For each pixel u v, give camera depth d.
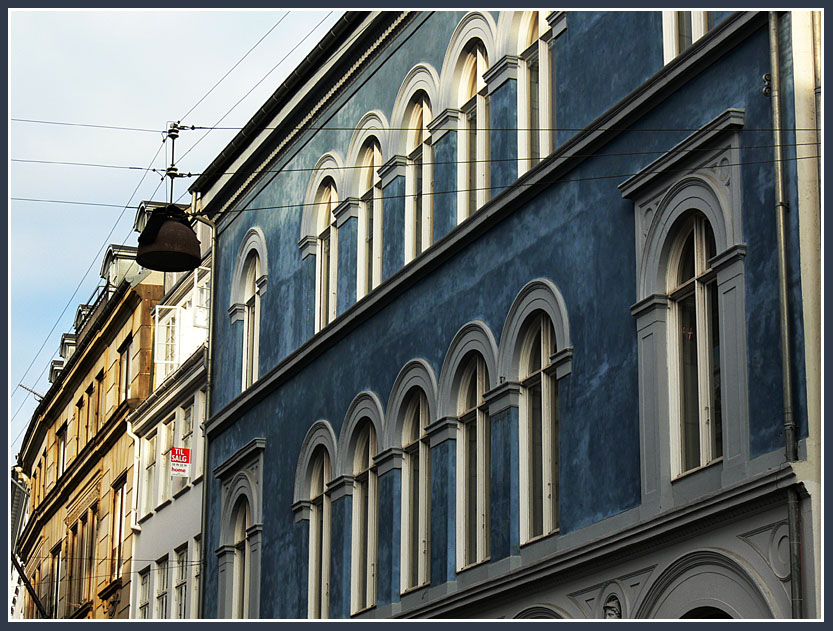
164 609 42.09
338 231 31.91
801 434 18.38
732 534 19.23
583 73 23.89
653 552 20.64
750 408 19.25
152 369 47.16
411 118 29.73
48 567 58.94
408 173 29.59
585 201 23.23
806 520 18.06
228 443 36.06
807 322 18.53
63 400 60.03
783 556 18.28
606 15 23.53
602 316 22.44
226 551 34.84
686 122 21.19
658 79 21.62
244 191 37.59
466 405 26.14
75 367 56.47
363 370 29.59
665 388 20.91
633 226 22.06
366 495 29.14
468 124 27.75
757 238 19.50
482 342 25.39
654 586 20.48
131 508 46.59
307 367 32.12
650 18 22.44
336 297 31.95
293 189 34.66
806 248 18.75
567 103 24.22
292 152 34.88
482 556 25.08
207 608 35.59
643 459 21.05
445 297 26.92
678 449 20.70
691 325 20.89
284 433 32.81
